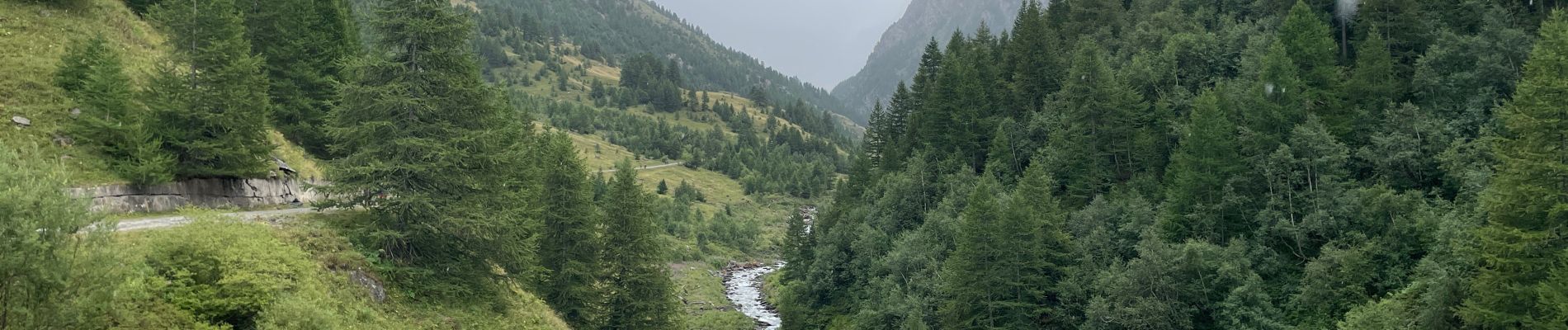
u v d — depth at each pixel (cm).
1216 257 5294
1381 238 5222
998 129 8731
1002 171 8381
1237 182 5925
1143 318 4912
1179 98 7706
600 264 4591
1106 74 7794
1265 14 9781
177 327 1888
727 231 13888
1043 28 10506
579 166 4669
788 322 7469
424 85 2767
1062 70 9875
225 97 3588
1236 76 8400
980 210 5638
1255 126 6456
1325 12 8906
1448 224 4322
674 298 5131
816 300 7938
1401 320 3919
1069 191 7319
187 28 3672
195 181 3562
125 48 4622
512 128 4931
